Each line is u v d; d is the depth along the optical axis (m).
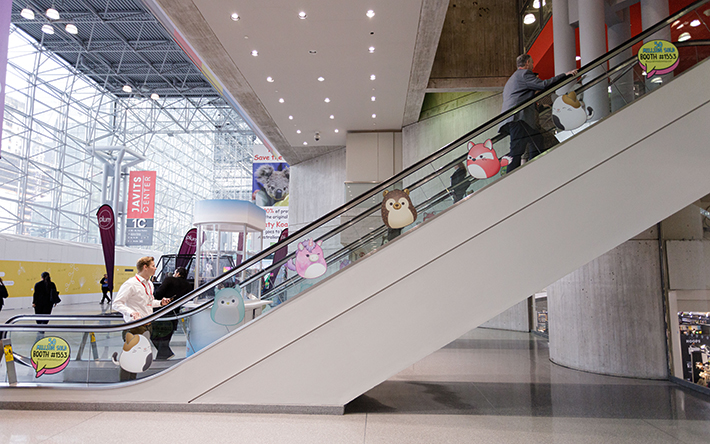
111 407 3.93
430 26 7.88
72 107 22.95
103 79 24.27
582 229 3.87
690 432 3.36
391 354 3.85
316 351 3.88
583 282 5.72
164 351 4.00
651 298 5.21
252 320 3.95
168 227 31.50
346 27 7.87
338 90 10.52
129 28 19.19
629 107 3.98
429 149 12.33
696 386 4.61
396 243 3.97
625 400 4.25
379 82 10.08
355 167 13.31
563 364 6.01
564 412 3.88
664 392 4.54
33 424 3.53
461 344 8.32
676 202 3.85
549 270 3.86
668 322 5.09
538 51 9.20
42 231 20.58
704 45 4.02
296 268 4.04
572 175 3.94
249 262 4.09
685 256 4.86
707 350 4.48
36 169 20.36
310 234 4.09
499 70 10.61
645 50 4.05
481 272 3.89
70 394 3.97
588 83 4.08
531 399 4.31
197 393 3.91
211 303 4.06
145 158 26.00
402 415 3.79
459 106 11.61
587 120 4.04
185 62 22.62
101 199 24.77
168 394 3.93
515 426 3.50
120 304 4.29
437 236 3.95
